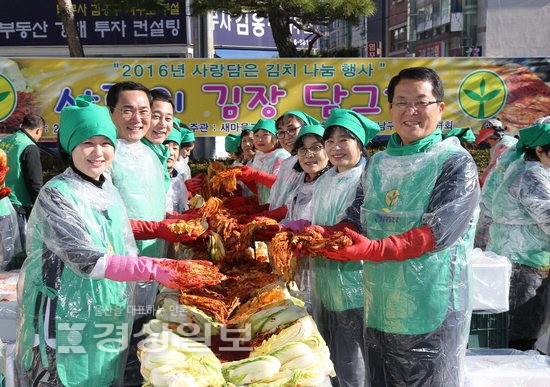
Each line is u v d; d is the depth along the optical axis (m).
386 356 2.67
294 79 8.13
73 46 9.35
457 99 8.18
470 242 2.61
